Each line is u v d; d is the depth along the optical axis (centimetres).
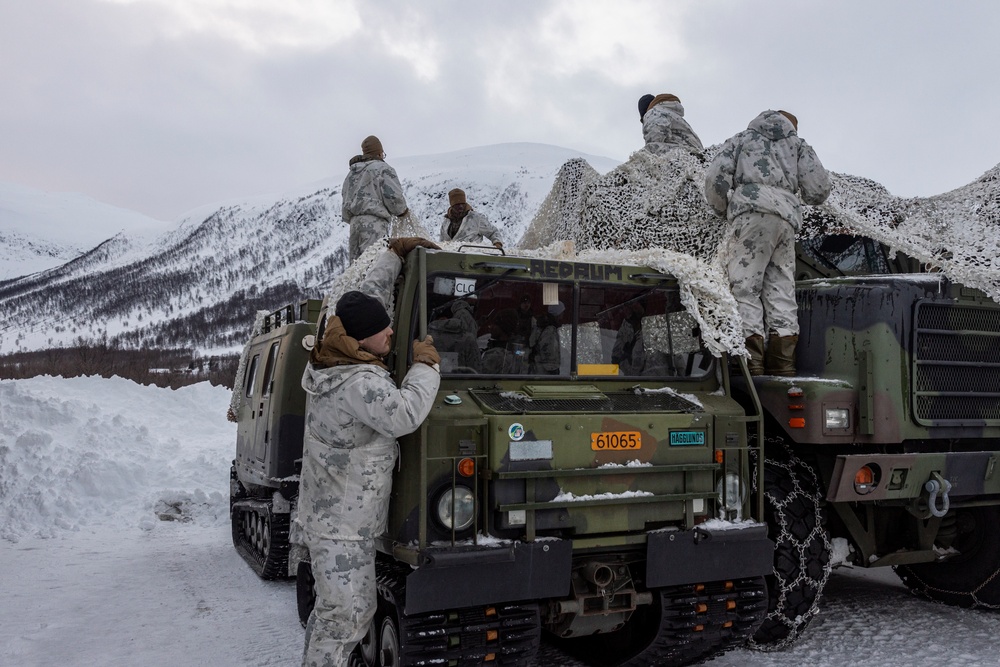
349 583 367
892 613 583
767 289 546
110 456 1171
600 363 450
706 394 461
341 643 370
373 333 376
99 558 821
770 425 542
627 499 400
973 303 532
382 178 845
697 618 419
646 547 408
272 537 684
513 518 382
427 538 371
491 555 369
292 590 687
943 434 522
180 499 1096
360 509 370
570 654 490
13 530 950
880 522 552
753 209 543
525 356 435
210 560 813
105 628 573
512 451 381
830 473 527
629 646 450
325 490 371
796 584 487
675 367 468
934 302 517
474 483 377
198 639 548
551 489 390
